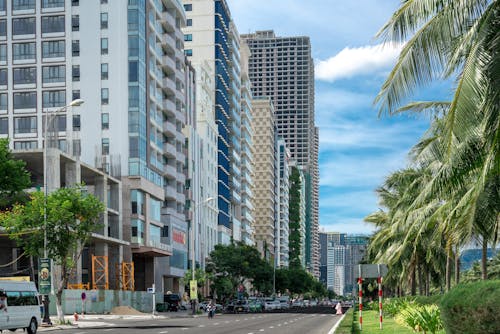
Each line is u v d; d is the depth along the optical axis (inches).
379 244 2571.4
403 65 575.2
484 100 556.7
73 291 2468.0
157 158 3690.9
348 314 2385.6
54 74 3326.8
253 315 2679.6
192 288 2758.4
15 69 3346.5
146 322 1926.7
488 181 925.2
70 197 1713.8
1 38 3366.1
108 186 3193.9
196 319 2212.1
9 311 1224.2
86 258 3176.7
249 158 6850.4
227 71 5920.3
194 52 5492.1
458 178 807.1
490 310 506.3
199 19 5511.8
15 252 2965.1
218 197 5398.6
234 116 6008.9
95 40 3321.9
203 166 4820.4
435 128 972.6
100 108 3287.4
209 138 5049.2
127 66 3297.2
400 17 576.4
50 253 1722.4
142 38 3371.1
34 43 3348.9
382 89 583.8
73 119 3292.3
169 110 3796.8
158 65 3759.8
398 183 1951.3
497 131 604.7
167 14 3858.3
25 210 1697.8
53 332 1386.6
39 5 3356.3
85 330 1444.4
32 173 2987.2
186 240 4185.5
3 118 3326.8
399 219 1720.0
